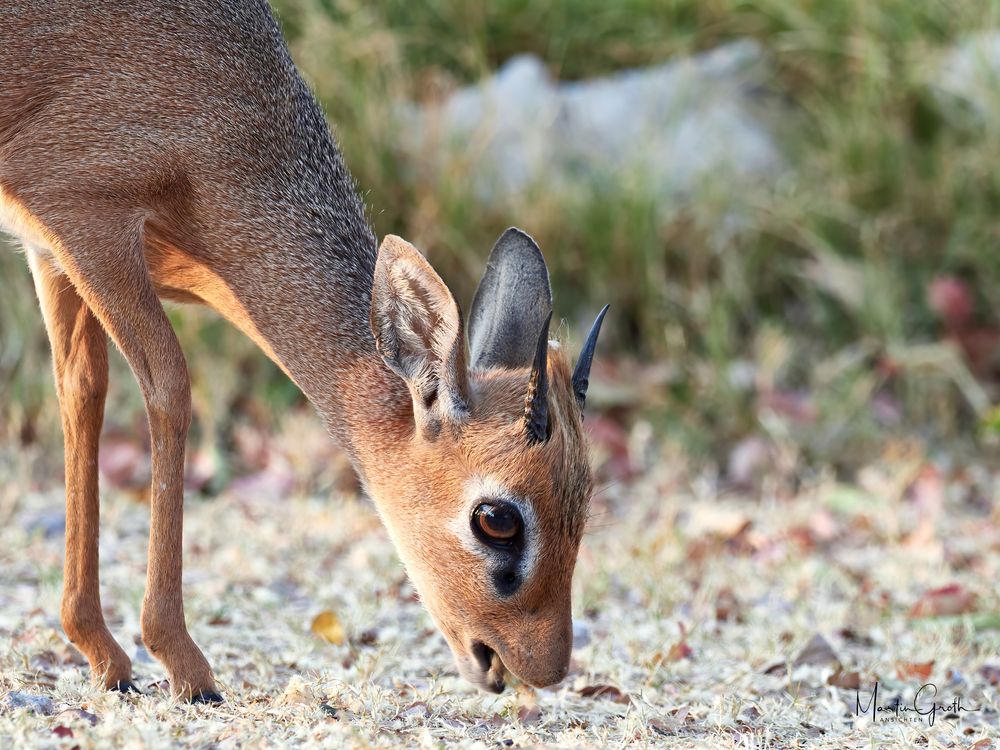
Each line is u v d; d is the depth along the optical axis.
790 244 16.48
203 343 14.47
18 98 7.43
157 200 7.60
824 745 7.31
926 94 17.23
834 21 17.56
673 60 17.61
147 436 13.97
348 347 7.84
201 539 11.55
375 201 15.71
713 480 14.20
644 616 10.12
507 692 8.04
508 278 7.64
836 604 10.45
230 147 7.71
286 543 11.45
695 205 16.14
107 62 7.48
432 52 17.28
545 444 7.19
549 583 7.35
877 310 15.70
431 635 9.46
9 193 7.43
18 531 11.42
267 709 7.22
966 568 11.77
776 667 9.00
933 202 16.58
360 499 13.12
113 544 11.30
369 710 7.38
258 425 14.44
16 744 6.17
